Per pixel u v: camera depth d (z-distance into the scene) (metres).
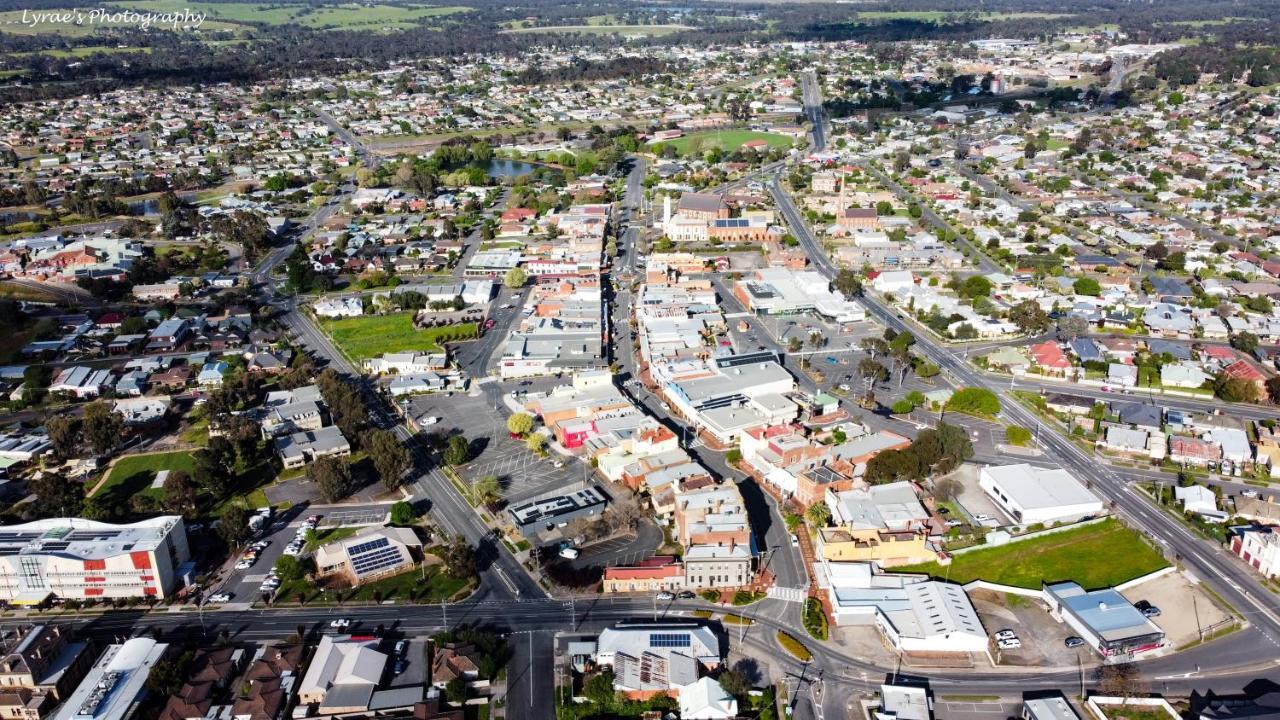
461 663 183.12
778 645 193.25
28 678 176.88
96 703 173.38
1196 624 199.62
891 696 175.25
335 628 199.12
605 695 176.88
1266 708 168.50
